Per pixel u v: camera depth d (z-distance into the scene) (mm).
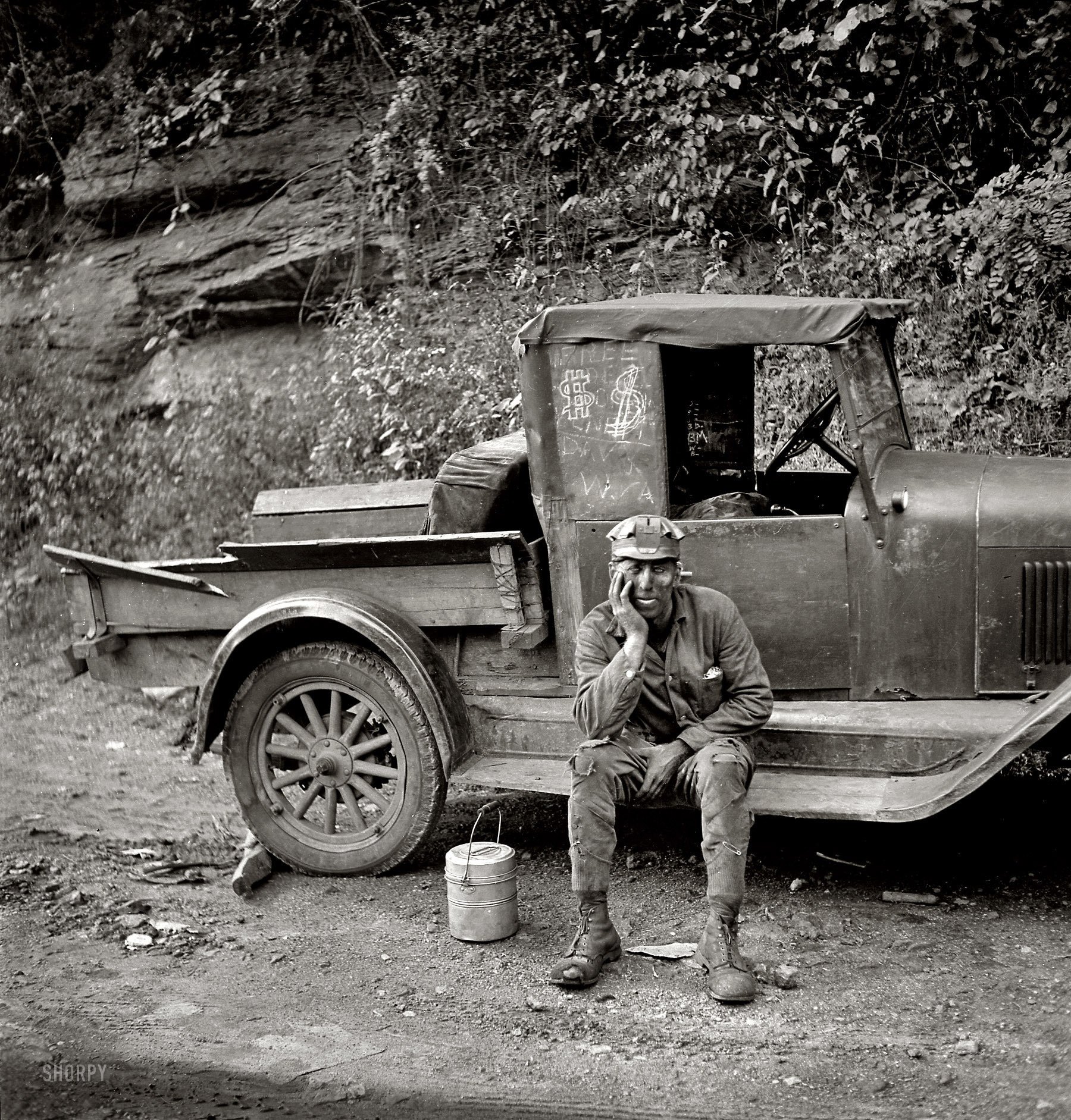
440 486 4402
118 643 4848
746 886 4016
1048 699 3398
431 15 9680
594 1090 2820
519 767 4148
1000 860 4164
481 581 4180
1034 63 7594
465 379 7629
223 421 8875
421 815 4180
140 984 3463
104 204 10492
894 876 4078
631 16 8922
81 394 9789
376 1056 3020
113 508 9000
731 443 4879
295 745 4777
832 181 8242
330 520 5492
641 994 3330
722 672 3578
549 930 3799
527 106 9148
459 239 8789
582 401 4035
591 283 8203
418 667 4113
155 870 4398
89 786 5430
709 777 3355
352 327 8539
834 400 4625
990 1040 2961
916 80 7996
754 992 3240
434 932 3812
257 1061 2998
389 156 9016
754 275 8031
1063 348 6734
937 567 3797
